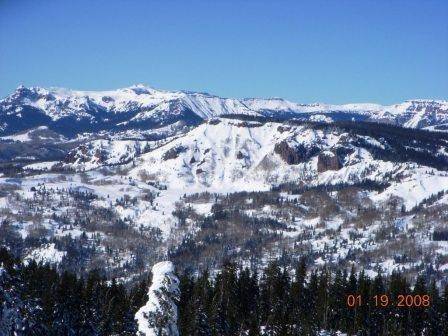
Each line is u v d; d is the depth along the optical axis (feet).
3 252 492.54
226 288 648.79
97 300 565.12
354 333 639.76
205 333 558.15
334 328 646.74
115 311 528.63
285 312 621.72
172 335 325.83
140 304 548.72
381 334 638.94
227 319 593.42
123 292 605.73
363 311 653.30
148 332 323.16
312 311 654.53
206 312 574.97
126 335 503.20
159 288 329.11
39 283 530.27
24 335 344.69
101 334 520.83
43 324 428.15
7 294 342.03
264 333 598.34
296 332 593.83
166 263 335.67
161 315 325.62
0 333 331.98
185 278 650.84
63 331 492.54
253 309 653.71
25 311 353.51
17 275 369.09
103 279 654.94
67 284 542.98
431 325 653.71
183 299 595.06
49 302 479.82
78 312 524.93
